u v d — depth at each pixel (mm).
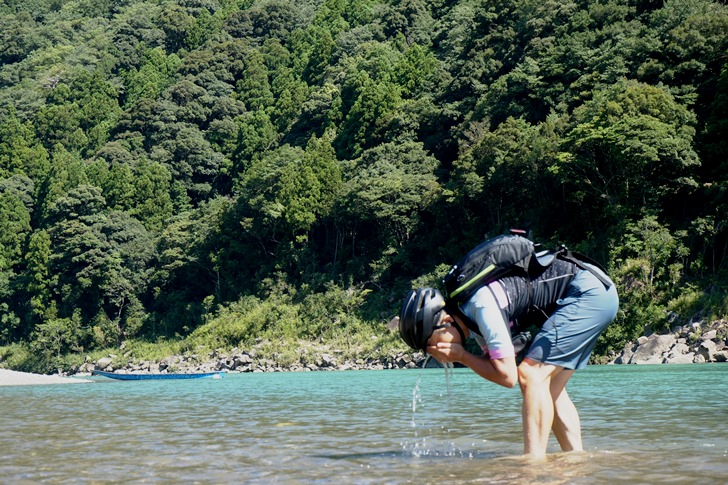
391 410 10352
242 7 129625
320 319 52219
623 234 38406
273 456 5738
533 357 5066
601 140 39062
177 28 126562
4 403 14812
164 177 80188
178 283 68312
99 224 70562
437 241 53188
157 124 93062
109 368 61156
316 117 83312
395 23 96500
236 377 33031
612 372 21984
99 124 104062
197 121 96312
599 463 4844
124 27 129000
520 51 62156
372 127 69438
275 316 54312
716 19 45656
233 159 88938
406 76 75750
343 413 10070
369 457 5574
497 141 48625
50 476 4934
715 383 14930
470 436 6883
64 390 21141
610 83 49125
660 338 31203
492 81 62750
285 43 117312
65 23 161500
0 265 77438
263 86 102000
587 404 10445
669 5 51312
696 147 39969
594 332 5090
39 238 72000
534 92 56125
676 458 5035
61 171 82812
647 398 11234
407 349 44281
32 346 68125
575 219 44438
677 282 35406
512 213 48406
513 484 4172
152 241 71188
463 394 13383
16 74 140125
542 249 5348
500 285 4914
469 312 4902
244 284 62688
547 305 5074
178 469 5141
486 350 5102
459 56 68125
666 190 39656
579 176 41156
